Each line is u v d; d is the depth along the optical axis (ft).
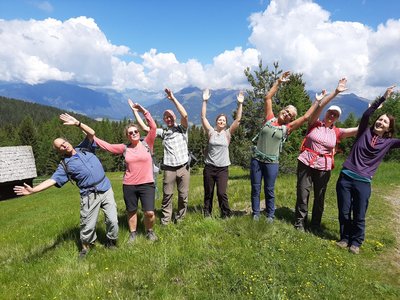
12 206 89.45
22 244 23.95
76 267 17.76
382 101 19.44
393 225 25.71
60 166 19.02
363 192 19.57
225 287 15.03
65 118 19.33
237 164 66.39
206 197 24.47
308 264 17.29
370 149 19.63
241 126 62.39
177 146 23.17
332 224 24.49
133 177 20.51
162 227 23.03
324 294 14.87
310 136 21.75
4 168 161.99
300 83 60.80
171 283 15.55
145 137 21.81
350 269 17.38
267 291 14.65
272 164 22.09
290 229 22.06
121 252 19.16
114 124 411.54
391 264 18.62
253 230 20.62
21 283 16.52
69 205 69.62
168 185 23.43
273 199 22.82
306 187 22.03
